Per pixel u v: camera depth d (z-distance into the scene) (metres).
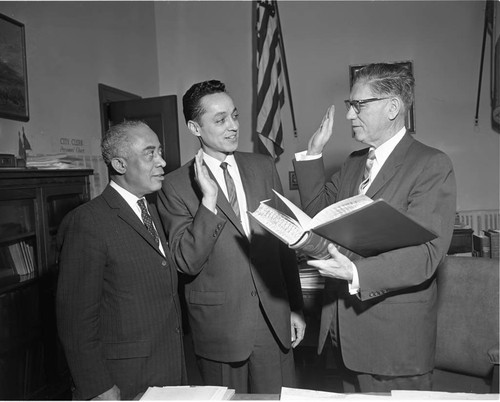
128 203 1.63
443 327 1.95
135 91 4.69
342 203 1.24
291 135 4.94
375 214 1.12
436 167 1.41
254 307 1.72
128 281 1.54
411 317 1.46
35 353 2.42
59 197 2.62
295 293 1.93
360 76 1.50
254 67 5.04
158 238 1.68
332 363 2.65
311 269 2.58
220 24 5.10
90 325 1.48
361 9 4.77
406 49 4.72
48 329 2.48
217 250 1.71
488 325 1.86
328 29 4.83
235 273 1.71
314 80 4.88
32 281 2.37
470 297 1.91
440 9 4.65
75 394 1.48
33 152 3.08
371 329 1.49
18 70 2.93
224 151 1.75
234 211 1.75
